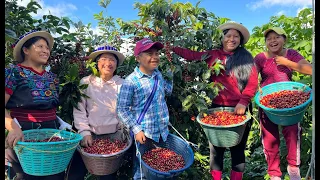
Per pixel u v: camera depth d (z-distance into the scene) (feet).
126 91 7.79
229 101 9.41
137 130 7.68
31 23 9.39
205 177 10.55
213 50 9.75
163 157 7.98
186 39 9.50
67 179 8.24
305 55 11.95
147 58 7.74
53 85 7.64
